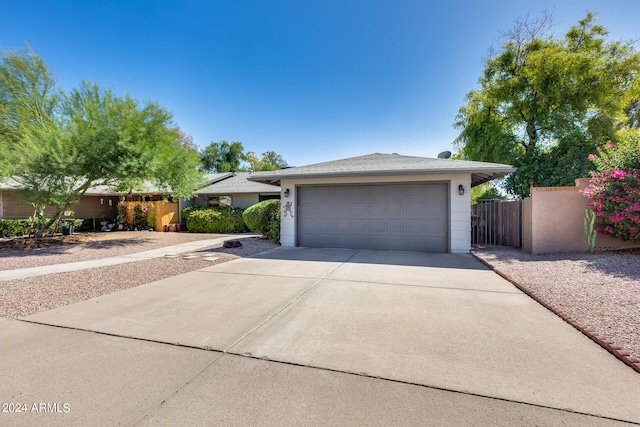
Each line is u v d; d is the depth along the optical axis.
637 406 2.15
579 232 8.09
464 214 9.30
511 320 3.83
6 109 12.49
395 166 9.83
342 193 10.56
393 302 4.63
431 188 9.68
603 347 3.06
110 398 2.32
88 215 20.14
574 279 5.48
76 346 3.22
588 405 2.17
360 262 7.88
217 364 2.83
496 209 11.14
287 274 6.59
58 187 11.66
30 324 3.87
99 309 4.44
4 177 10.88
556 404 2.19
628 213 6.98
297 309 4.36
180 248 11.27
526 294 4.95
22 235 15.52
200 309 4.40
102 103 12.22
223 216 18.66
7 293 5.27
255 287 5.57
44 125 12.04
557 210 8.18
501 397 2.28
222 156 42.44
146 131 12.77
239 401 2.27
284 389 2.42
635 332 3.30
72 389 2.44
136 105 12.64
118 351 3.11
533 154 15.82
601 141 14.34
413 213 9.86
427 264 7.57
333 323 3.81
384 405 2.21
